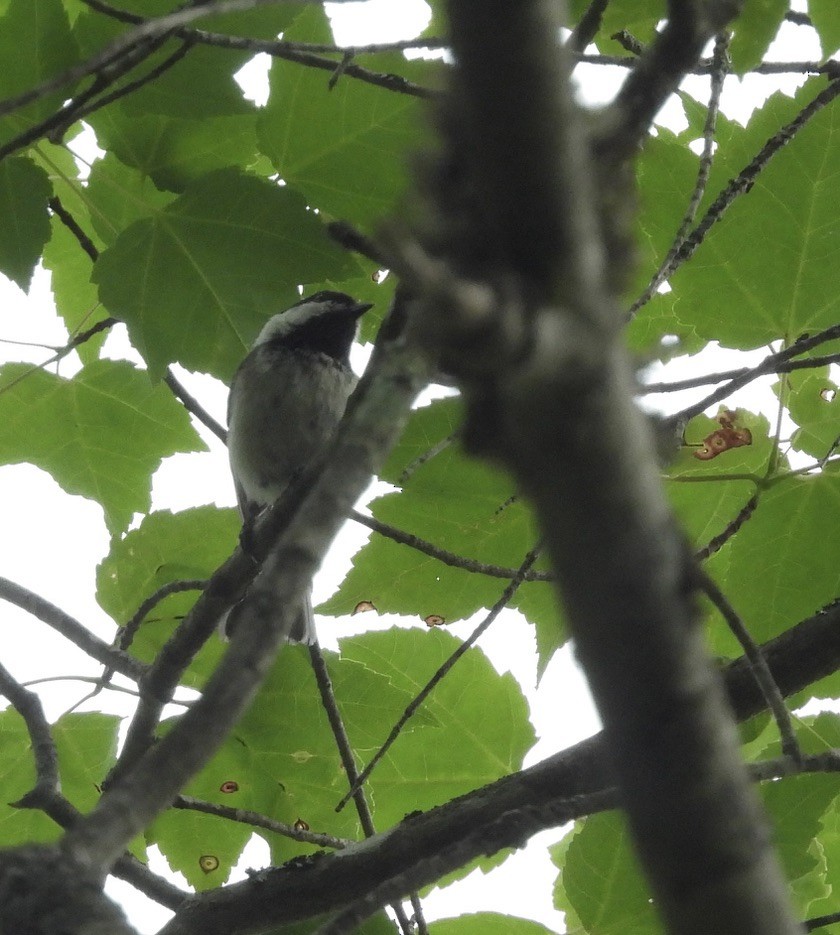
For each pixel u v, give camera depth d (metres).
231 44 5.49
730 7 2.97
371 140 6.26
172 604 7.52
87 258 8.05
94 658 7.04
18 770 7.14
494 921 6.30
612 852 5.81
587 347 1.86
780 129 5.80
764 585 6.18
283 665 7.17
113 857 2.48
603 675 1.97
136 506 8.04
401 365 2.94
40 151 6.43
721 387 5.52
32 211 5.99
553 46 1.86
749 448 6.32
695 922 2.01
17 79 5.79
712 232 6.23
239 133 6.54
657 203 6.29
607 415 1.88
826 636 5.48
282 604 2.66
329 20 6.35
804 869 5.83
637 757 2.01
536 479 1.91
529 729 7.25
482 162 1.91
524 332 1.81
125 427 7.95
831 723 6.56
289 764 7.19
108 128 6.41
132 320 6.34
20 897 2.44
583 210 1.91
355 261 6.33
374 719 7.17
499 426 1.94
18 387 7.75
